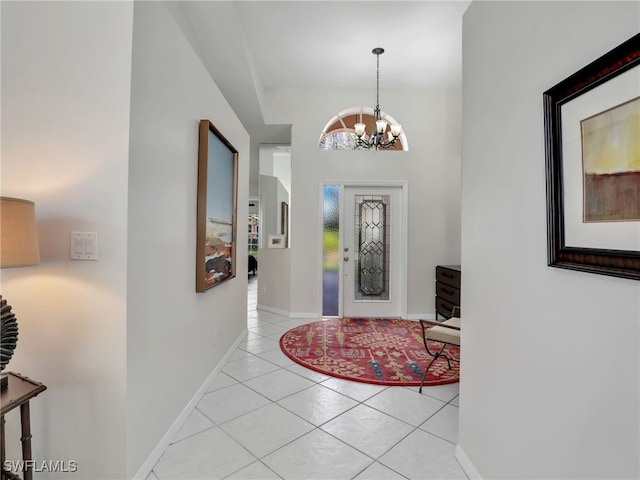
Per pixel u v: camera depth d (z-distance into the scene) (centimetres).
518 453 122
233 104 416
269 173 585
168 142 178
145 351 154
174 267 187
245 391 241
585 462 93
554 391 104
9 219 113
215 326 266
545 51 109
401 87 460
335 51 372
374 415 209
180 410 196
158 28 164
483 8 150
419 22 321
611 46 85
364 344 349
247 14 307
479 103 153
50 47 142
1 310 110
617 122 81
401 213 469
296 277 468
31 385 126
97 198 139
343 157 464
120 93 139
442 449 176
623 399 82
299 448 175
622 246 80
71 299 139
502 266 133
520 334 121
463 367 166
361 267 472
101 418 138
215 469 159
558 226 101
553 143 103
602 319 87
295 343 351
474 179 157
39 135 141
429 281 464
